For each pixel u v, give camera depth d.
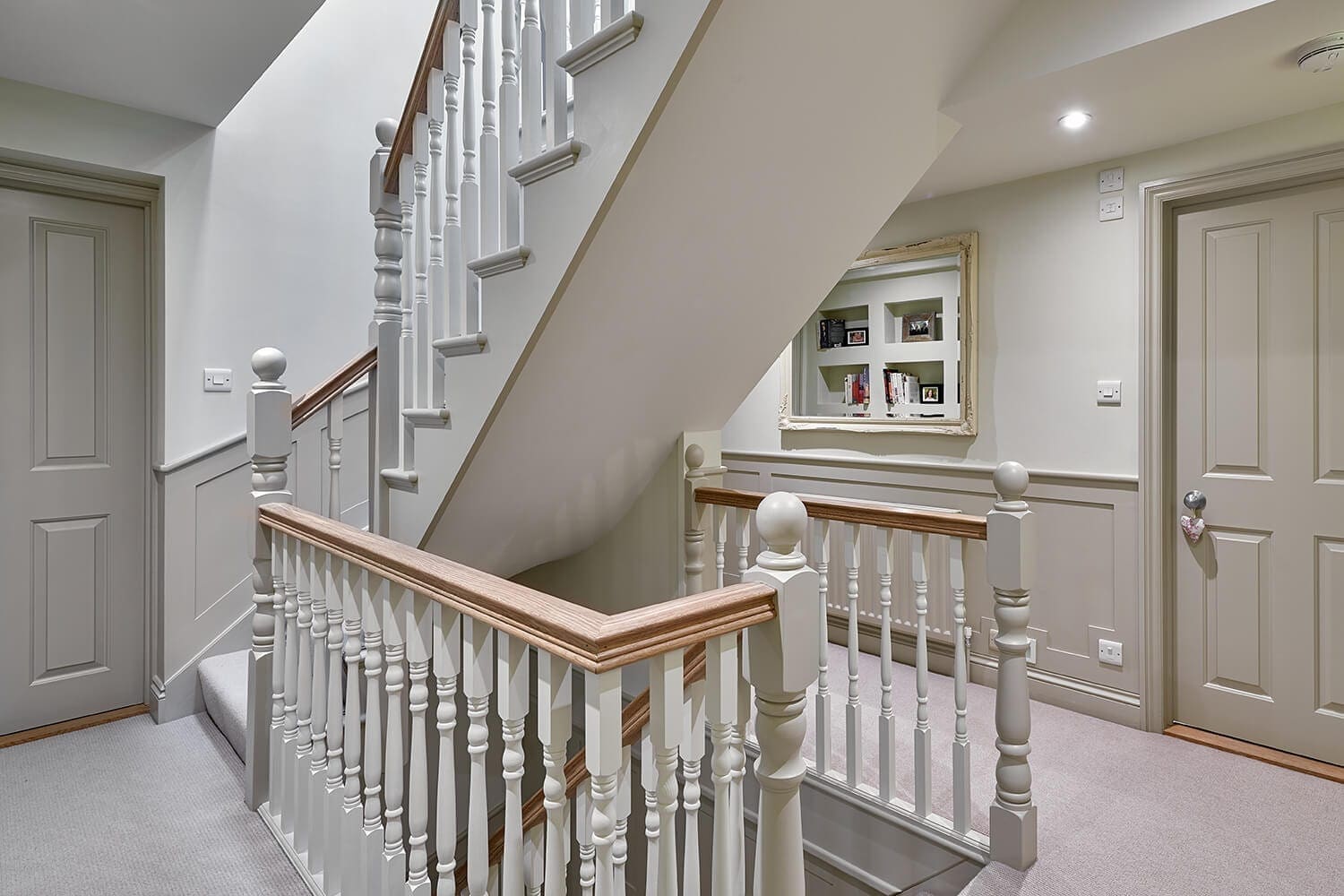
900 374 3.36
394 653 1.41
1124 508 2.71
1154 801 2.17
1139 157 2.66
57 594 2.68
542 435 2.03
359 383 3.18
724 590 1.05
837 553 3.58
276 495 2.03
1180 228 2.65
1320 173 2.29
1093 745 2.55
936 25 1.63
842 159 1.77
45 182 2.56
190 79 2.37
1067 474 2.84
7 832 1.97
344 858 1.57
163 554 2.70
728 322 2.08
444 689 1.23
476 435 1.87
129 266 2.79
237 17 2.01
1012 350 3.00
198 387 2.77
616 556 2.89
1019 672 1.80
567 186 1.51
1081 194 2.80
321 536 1.61
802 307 2.24
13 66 2.28
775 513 1.06
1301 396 2.41
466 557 2.50
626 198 1.45
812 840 2.18
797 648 1.06
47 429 2.64
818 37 1.38
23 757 2.42
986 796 2.14
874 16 1.44
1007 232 3.01
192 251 2.75
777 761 1.08
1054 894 1.72
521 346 1.67
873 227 2.09
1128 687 2.71
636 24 1.32
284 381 3.00
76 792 2.19
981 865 1.85
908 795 2.10
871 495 3.45
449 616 1.23
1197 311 2.62
